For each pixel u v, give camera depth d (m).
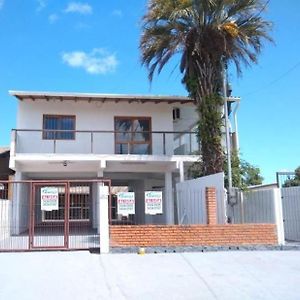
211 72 16.69
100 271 10.05
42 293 8.13
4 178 21.64
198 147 19.52
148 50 17.05
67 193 13.12
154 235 12.83
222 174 13.84
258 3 16.47
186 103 21.86
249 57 16.94
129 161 19.81
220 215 13.80
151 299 7.72
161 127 22.12
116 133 21.78
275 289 8.36
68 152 21.25
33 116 21.22
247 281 9.04
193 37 16.56
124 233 12.76
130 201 13.23
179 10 16.09
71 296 7.92
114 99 20.89
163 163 20.50
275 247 13.12
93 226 20.80
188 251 12.73
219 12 16.25
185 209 16.59
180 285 8.72
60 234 18.19
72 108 21.61
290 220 15.32
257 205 14.80
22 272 9.93
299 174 15.65
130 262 11.12
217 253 12.47
